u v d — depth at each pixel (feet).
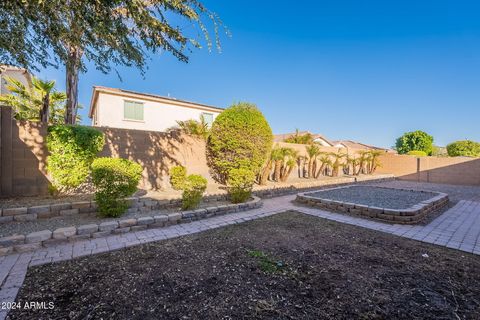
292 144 41.04
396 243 13.71
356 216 19.69
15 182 17.75
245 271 9.96
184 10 14.47
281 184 32.48
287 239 14.08
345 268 10.44
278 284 9.00
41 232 12.41
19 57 16.35
